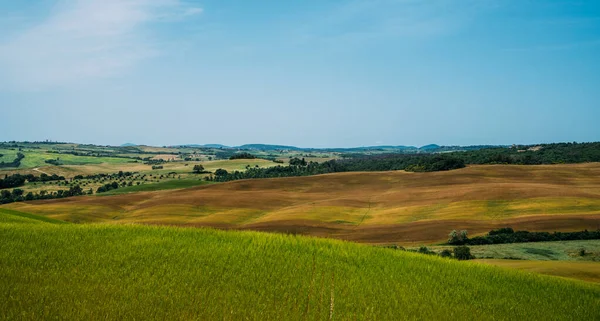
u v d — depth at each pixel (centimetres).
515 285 1788
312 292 1342
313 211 8025
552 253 4722
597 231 5516
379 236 6084
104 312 1012
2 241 1603
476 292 1611
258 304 1170
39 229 1864
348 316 1161
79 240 1711
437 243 5566
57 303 1048
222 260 1577
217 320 1030
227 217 7856
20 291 1109
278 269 1545
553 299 1659
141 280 1282
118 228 1998
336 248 1947
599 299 1723
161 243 1742
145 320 987
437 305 1388
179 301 1137
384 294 1426
